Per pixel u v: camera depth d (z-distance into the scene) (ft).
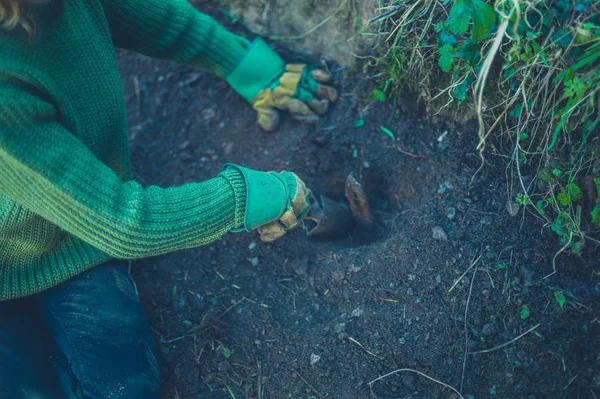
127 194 3.76
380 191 5.15
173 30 4.82
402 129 5.03
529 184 4.59
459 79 4.52
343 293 4.74
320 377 4.52
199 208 3.91
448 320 4.45
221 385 4.65
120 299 4.50
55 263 4.33
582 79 4.11
